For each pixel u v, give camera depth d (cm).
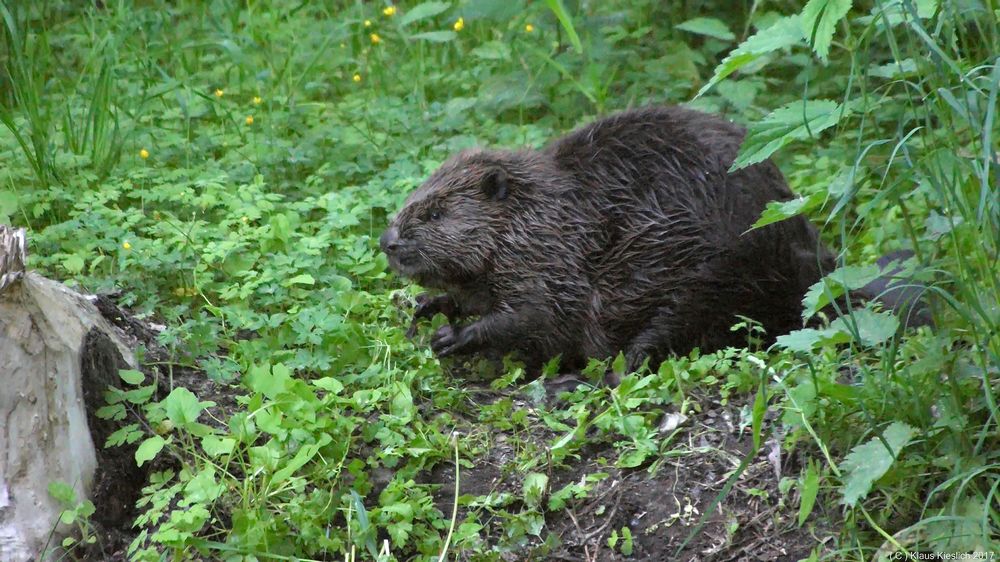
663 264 962
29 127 1284
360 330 961
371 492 806
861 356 783
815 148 1338
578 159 998
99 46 1380
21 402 741
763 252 954
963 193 680
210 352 936
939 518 664
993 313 703
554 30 1462
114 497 783
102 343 818
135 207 1198
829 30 720
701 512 778
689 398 884
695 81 1454
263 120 1368
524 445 859
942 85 681
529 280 988
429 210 996
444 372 984
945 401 714
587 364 1004
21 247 739
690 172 966
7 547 732
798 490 764
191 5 1639
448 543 750
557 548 771
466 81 1500
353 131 1336
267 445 792
